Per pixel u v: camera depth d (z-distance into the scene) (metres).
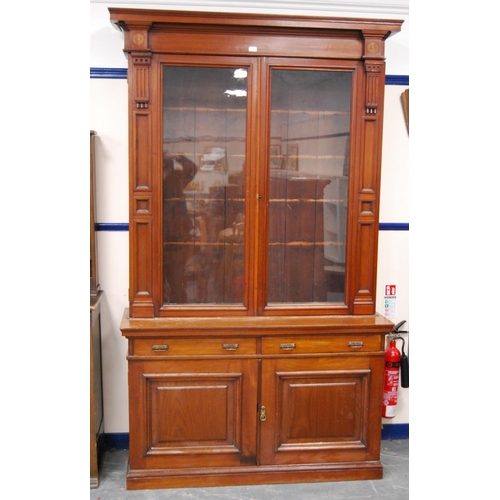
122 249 2.84
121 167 2.80
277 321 2.52
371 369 2.55
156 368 2.45
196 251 2.58
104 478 2.61
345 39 2.49
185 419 2.49
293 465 2.55
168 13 2.34
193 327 2.41
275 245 2.61
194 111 2.51
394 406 2.93
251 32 2.44
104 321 2.86
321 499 2.44
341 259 2.64
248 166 2.52
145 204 2.49
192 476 2.50
